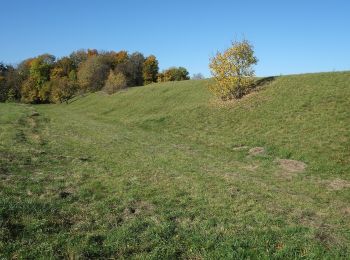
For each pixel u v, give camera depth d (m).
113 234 8.82
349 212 12.13
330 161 18.05
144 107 44.31
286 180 15.99
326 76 32.53
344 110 24.25
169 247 8.42
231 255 8.19
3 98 110.44
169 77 104.88
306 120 24.36
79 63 123.75
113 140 24.48
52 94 87.31
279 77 36.69
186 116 33.03
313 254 8.38
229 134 26.02
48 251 7.76
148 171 15.58
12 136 21.88
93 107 56.81
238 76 33.75
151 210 10.72
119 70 101.69
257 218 10.61
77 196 11.30
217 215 10.71
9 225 8.59
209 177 15.30
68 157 17.20
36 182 12.19
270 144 21.97
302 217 11.10
